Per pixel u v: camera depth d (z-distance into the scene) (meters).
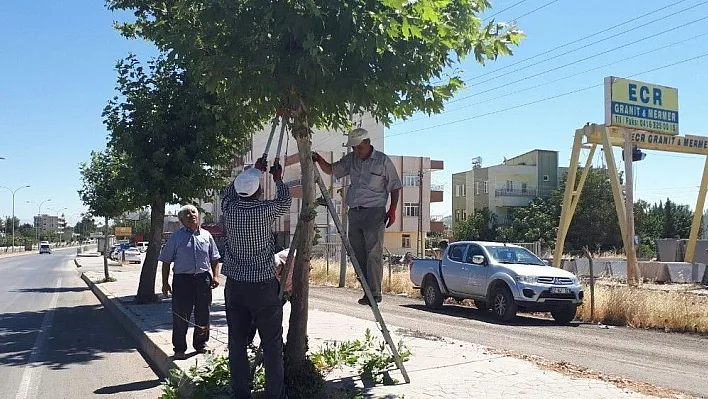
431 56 5.93
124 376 8.71
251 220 5.58
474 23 6.05
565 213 26.34
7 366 9.41
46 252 86.31
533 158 63.06
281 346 5.76
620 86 24.75
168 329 11.42
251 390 5.94
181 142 15.06
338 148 35.94
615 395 6.36
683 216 65.31
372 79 5.74
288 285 6.48
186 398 6.39
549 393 6.38
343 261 24.47
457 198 69.25
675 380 8.19
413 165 56.44
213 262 9.24
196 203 16.77
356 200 6.52
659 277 25.25
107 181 21.61
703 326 13.16
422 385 6.64
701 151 27.81
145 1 13.31
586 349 10.80
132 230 69.06
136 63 14.98
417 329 12.59
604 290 16.44
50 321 14.46
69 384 8.26
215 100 14.66
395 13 5.45
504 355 8.45
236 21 5.62
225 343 9.73
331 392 6.08
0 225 129.25
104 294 18.98
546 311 14.75
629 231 23.72
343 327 11.00
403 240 55.69
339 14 5.32
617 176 24.34
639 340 12.02
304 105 6.05
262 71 5.69
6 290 23.98
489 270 15.34
